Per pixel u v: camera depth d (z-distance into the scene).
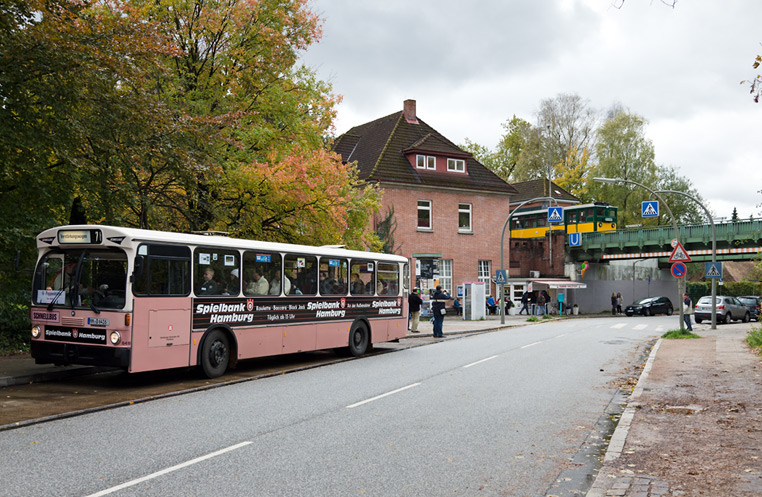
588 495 5.71
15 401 10.52
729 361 16.55
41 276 12.50
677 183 78.50
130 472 6.48
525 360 17.39
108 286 11.91
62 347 12.15
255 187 20.22
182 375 13.99
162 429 8.55
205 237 13.59
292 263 16.14
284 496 5.76
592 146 67.75
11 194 15.69
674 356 17.91
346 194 23.52
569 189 66.62
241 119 21.59
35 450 7.37
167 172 17.91
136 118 14.70
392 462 6.98
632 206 65.06
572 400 11.02
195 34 21.14
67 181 15.45
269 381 13.37
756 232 42.84
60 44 13.12
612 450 7.34
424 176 43.50
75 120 13.96
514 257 55.50
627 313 52.41
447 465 6.88
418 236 42.88
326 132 24.34
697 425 8.71
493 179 47.06
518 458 7.21
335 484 6.15
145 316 11.96
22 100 13.43
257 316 14.82
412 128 46.22
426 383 12.99
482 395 11.50
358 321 18.62
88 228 12.01
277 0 22.42
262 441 7.91
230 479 6.27
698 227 46.47
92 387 12.21
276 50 22.00
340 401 10.84
